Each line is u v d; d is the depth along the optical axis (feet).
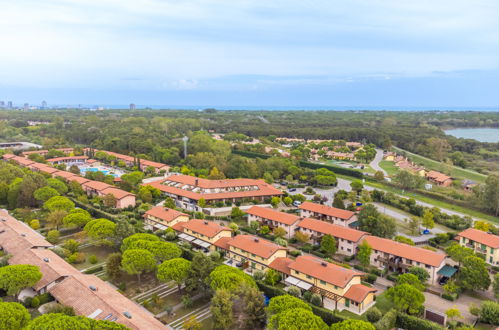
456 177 614.75
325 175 574.97
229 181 466.70
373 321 204.95
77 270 244.01
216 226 313.32
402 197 485.97
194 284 228.63
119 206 401.70
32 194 394.73
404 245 285.23
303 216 392.88
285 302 194.49
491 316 205.57
